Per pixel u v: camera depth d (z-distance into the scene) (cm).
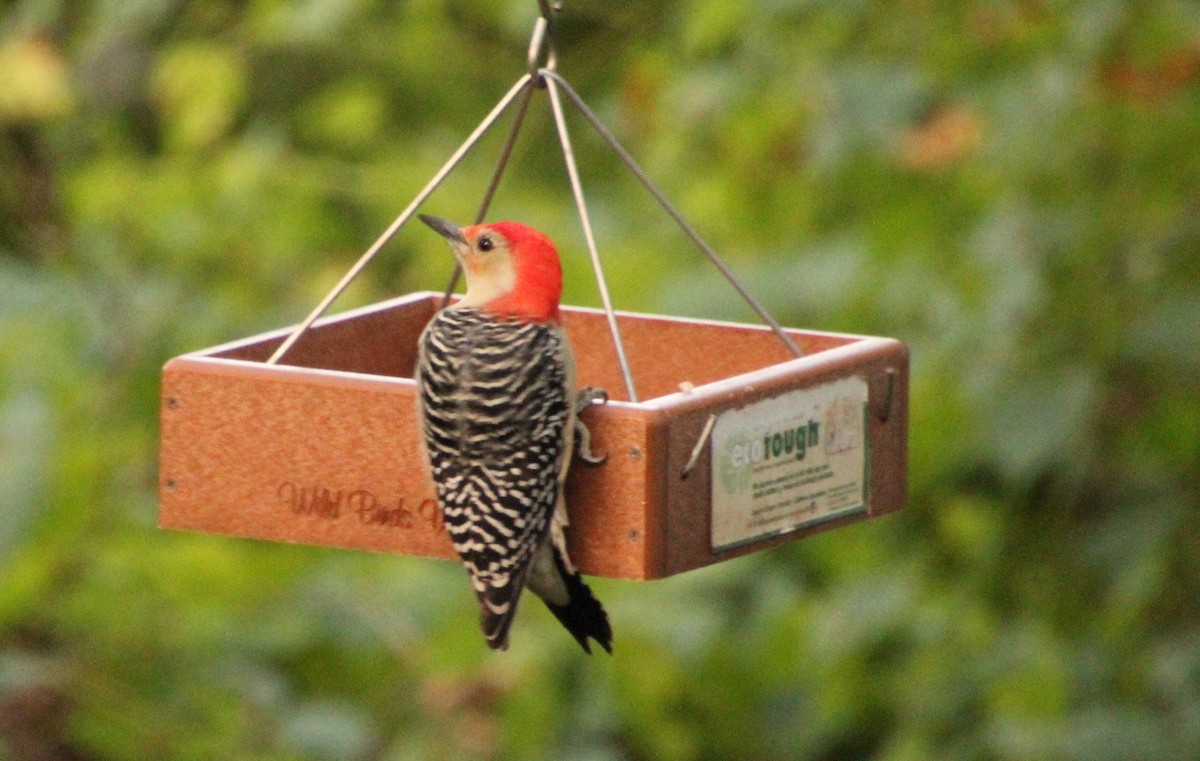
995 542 1138
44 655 1162
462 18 1373
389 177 1251
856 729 1228
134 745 1130
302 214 1249
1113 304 1080
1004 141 1065
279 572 1148
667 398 687
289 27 1272
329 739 1128
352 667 1166
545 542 669
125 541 1126
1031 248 1076
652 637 1145
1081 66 1055
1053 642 1119
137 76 1280
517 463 663
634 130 1207
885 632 1163
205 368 730
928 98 1077
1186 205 1076
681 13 1262
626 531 679
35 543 1069
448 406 672
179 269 1225
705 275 1121
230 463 730
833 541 1168
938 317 1102
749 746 1185
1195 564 1137
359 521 718
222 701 1137
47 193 1252
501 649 647
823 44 1114
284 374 721
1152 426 1112
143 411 1143
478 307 706
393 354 848
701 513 693
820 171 1095
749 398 705
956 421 1081
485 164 1328
